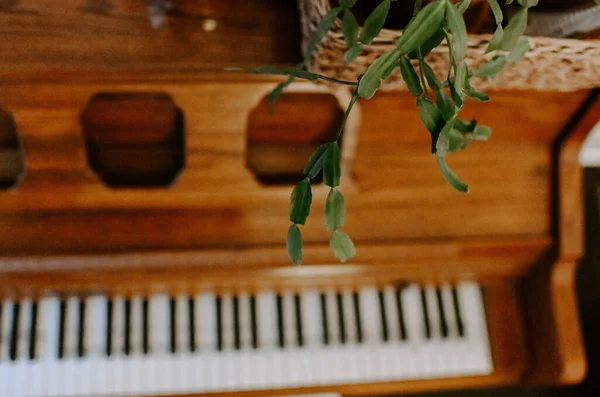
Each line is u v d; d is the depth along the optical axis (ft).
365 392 4.84
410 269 4.77
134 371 4.65
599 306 5.94
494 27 4.26
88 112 4.49
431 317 4.88
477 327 4.91
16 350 4.61
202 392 4.69
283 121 4.68
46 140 4.40
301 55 4.39
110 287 4.61
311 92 4.59
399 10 3.99
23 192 4.44
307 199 3.51
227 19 4.39
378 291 4.85
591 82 4.17
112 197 4.50
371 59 3.94
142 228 4.53
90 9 4.32
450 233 4.72
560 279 4.79
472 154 4.76
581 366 4.75
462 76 3.46
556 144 4.80
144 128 4.59
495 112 4.67
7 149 4.56
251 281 4.68
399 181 4.70
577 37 4.19
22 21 4.28
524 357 4.92
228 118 4.46
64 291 4.60
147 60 4.33
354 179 4.66
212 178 4.52
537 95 4.61
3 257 4.43
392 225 4.68
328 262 4.66
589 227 6.00
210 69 4.34
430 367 4.84
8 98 4.31
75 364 4.63
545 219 4.78
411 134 4.70
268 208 4.60
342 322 4.82
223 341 4.73
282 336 4.77
